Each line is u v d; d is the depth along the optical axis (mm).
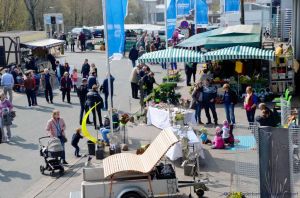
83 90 21047
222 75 25109
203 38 26422
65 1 79250
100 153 16469
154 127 19906
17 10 62156
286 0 44812
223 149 16703
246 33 25375
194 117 18609
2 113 19094
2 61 35812
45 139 19469
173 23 26688
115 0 16609
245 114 21484
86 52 48594
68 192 13961
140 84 23062
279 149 10062
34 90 25453
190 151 14945
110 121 17109
